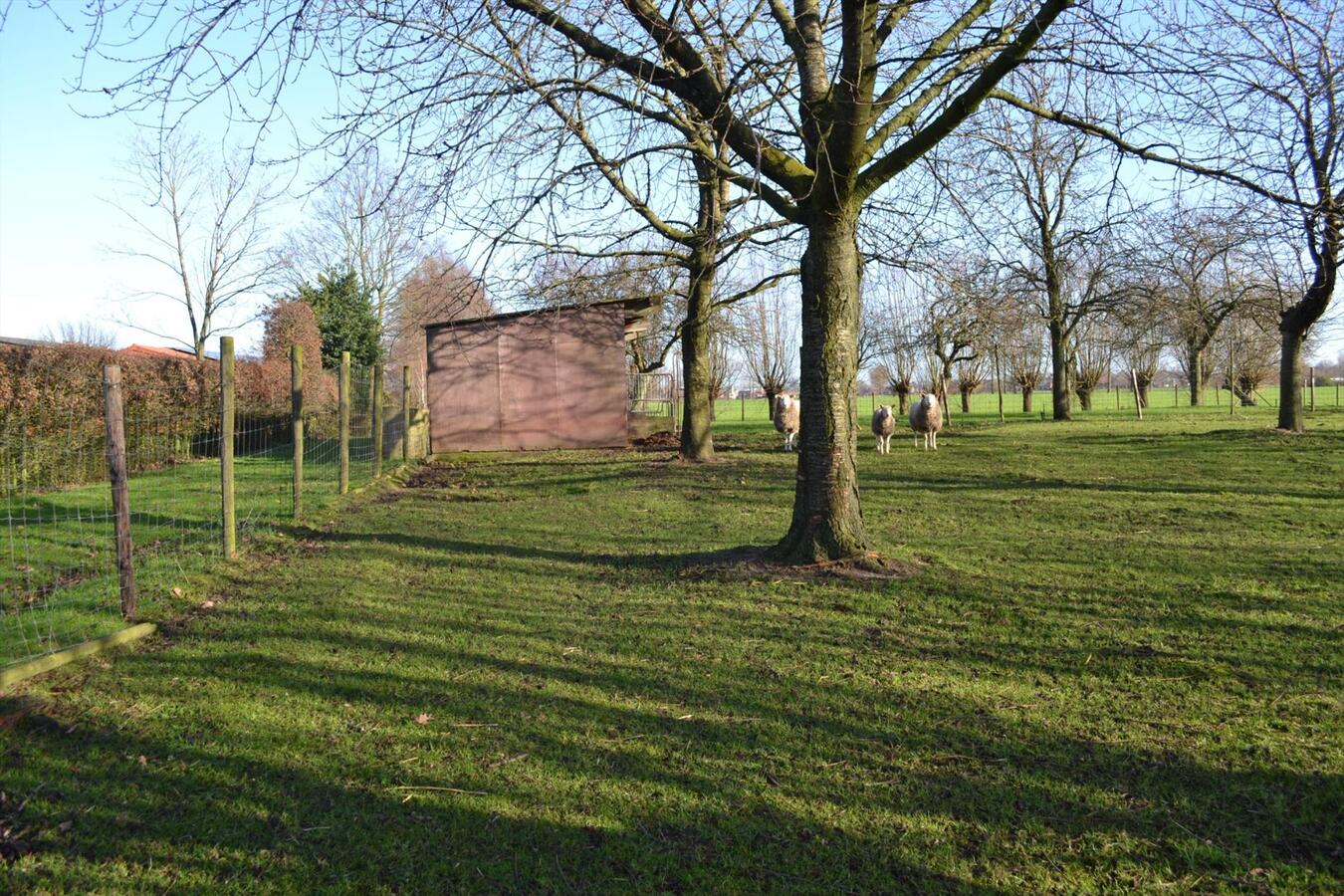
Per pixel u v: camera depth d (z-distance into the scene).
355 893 2.85
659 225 12.62
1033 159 7.82
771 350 41.84
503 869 2.97
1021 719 4.07
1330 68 7.27
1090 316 28.75
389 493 12.78
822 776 3.58
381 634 5.41
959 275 11.22
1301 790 3.37
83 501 10.87
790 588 6.23
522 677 4.66
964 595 5.99
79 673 4.69
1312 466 12.76
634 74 6.32
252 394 18.83
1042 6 5.98
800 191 6.45
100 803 3.35
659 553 7.73
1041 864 2.98
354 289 33.97
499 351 19.69
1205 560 6.84
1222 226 12.12
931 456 16.28
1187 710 4.11
